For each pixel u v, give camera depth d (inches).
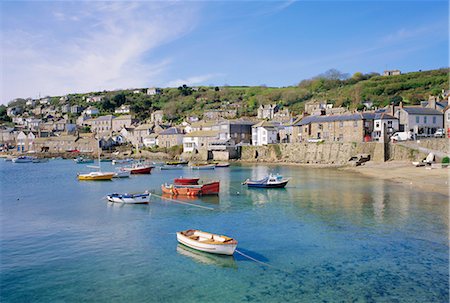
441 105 3636.8
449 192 1803.6
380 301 729.6
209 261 949.2
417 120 3351.4
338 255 978.7
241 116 6530.5
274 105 6510.8
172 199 1800.0
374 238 1111.0
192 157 4554.6
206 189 1902.1
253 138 4682.6
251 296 755.4
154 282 826.2
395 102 5191.9
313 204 1616.6
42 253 1016.2
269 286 801.6
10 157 5187.0
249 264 925.8
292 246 1053.2
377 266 901.8
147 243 1098.1
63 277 855.1
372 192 1873.8
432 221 1284.4
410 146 2970.0
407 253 983.6
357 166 3110.2
